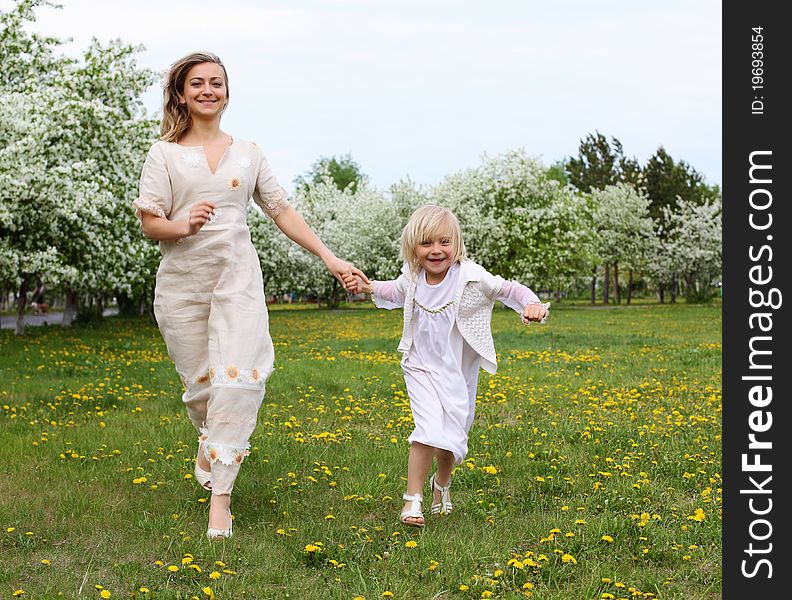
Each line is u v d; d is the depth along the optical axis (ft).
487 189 148.46
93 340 67.87
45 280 73.51
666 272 193.67
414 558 13.07
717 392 31.73
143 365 44.39
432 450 14.84
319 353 53.67
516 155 150.92
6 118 63.05
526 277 144.46
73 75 73.77
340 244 160.35
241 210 15.37
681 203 204.64
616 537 14.01
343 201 189.78
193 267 14.97
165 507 16.01
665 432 23.63
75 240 69.87
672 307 160.15
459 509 16.14
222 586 11.82
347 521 15.31
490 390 32.86
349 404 29.50
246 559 13.03
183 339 15.31
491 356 15.16
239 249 15.14
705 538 14.11
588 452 20.99
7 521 14.90
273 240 134.31
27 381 36.01
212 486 14.51
